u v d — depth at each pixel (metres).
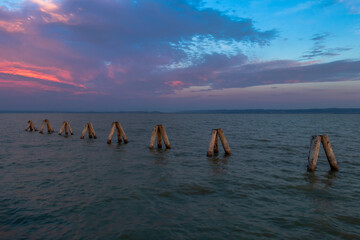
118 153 16.67
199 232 5.45
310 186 9.12
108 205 7.05
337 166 11.58
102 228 5.62
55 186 8.93
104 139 25.45
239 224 5.88
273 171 11.51
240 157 15.16
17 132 33.69
